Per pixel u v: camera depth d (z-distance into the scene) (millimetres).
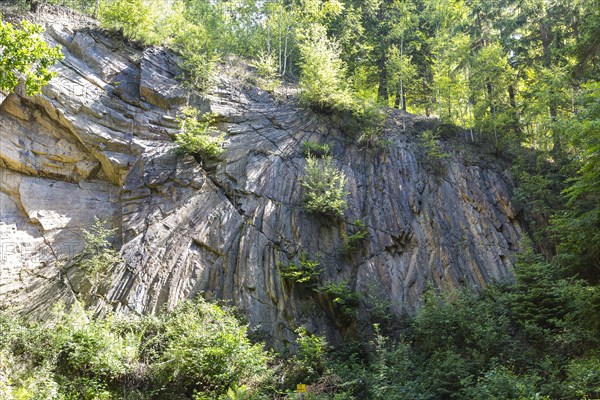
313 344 12875
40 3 18500
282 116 18812
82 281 13891
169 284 13883
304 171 17344
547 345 12641
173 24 20969
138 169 16047
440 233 17094
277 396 11289
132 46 18859
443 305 14719
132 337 11828
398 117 20953
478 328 12805
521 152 19688
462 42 22531
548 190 17688
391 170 18312
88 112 16484
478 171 18969
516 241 17422
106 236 14695
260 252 15016
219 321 12500
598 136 11117
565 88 18844
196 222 15180
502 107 21797
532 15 22062
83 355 10883
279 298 14336
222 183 16250
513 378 10609
